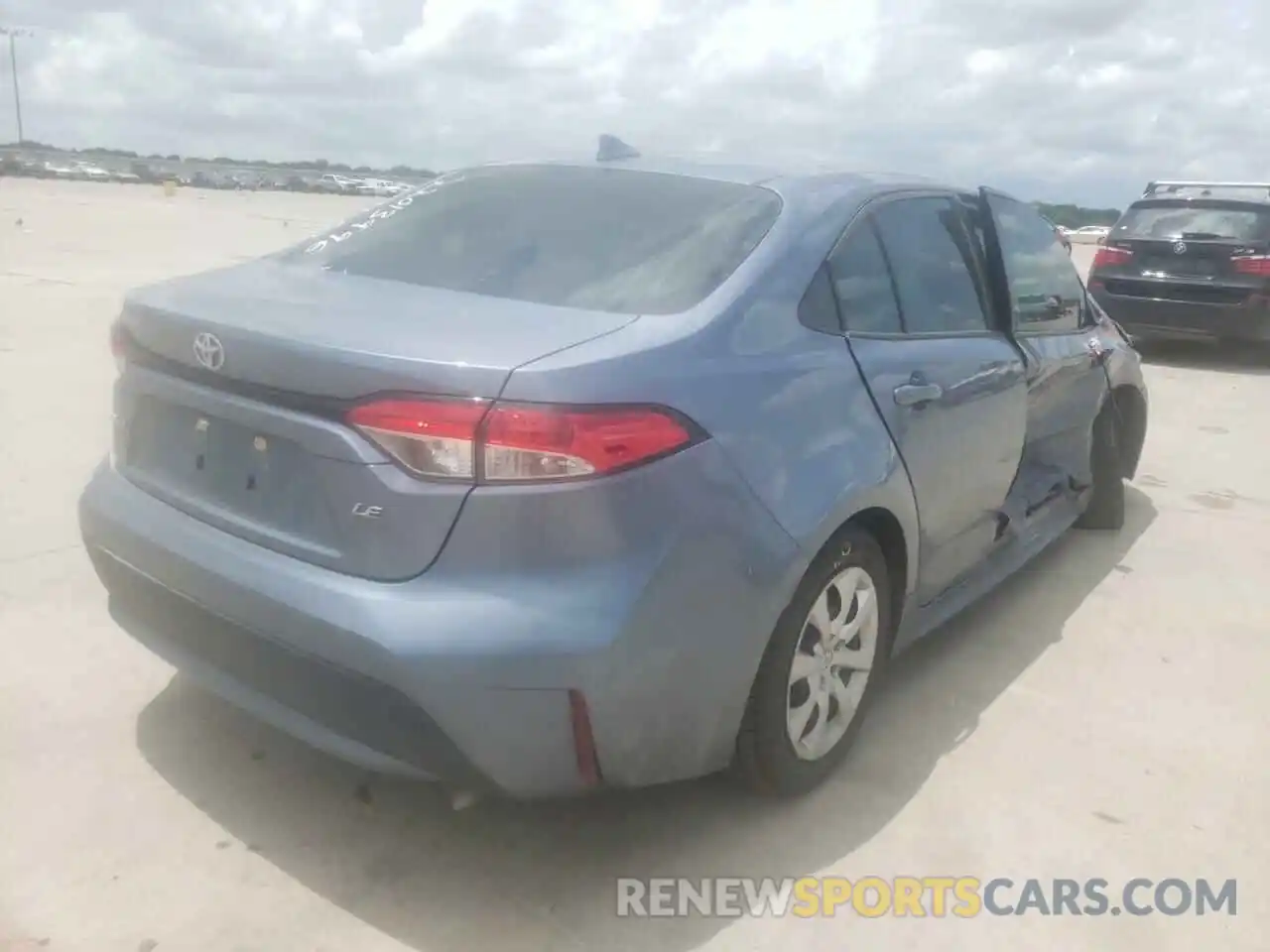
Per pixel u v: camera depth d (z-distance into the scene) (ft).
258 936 8.28
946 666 13.29
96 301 36.47
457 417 7.67
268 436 8.49
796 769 10.03
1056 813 10.38
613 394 7.94
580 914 8.73
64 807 9.60
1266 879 9.61
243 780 10.13
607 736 8.06
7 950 7.97
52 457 18.76
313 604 8.00
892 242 11.59
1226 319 33.42
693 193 10.83
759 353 9.27
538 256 10.16
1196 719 12.25
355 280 10.24
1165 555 17.44
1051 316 15.03
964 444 11.93
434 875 9.07
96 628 12.73
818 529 9.15
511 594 7.73
